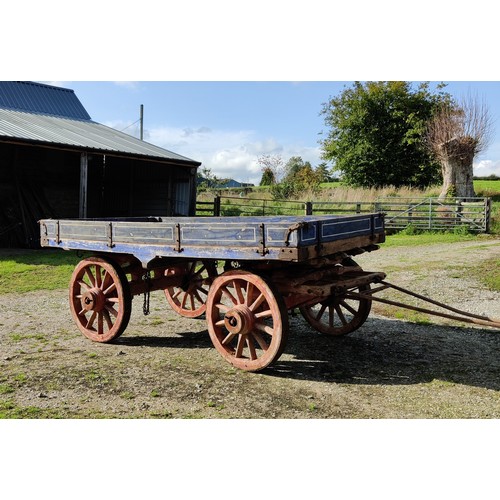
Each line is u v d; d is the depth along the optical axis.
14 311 7.57
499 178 48.88
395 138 34.97
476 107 22.47
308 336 6.25
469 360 5.36
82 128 20.02
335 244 4.67
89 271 6.11
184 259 5.93
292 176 39.16
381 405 4.19
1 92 20.91
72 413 3.97
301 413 4.01
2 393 4.36
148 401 4.21
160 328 6.61
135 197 21.36
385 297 8.54
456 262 11.75
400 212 20.78
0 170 18.11
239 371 4.94
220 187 38.12
